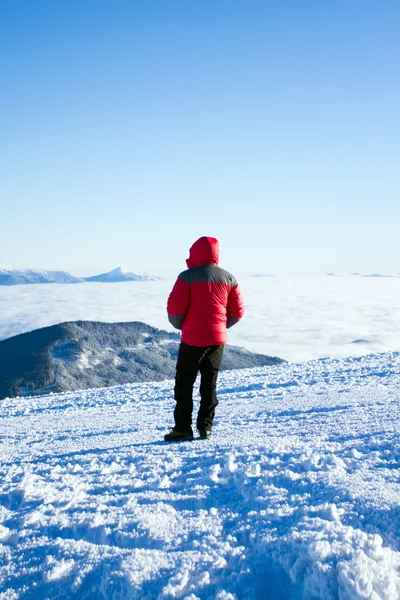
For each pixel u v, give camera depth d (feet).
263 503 6.83
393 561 4.82
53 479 9.41
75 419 22.48
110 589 4.94
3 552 6.04
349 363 35.81
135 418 20.59
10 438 17.75
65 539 6.16
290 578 4.86
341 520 5.90
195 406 22.40
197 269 13.32
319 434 11.75
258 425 14.48
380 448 9.53
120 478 9.15
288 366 38.11
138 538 6.05
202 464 9.57
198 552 5.43
